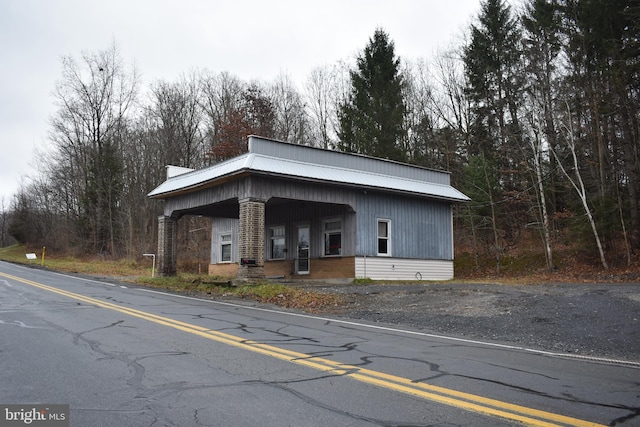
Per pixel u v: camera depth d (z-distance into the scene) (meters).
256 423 4.47
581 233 26.08
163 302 14.32
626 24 25.06
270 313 12.50
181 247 46.09
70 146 49.31
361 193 22.05
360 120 43.09
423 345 8.41
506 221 32.56
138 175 48.56
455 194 25.66
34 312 11.36
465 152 39.50
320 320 11.38
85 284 20.19
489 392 5.54
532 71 27.62
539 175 26.92
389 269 22.69
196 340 8.34
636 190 26.81
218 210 24.75
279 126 51.75
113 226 48.25
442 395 5.38
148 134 50.31
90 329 9.22
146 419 4.55
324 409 4.87
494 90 37.38
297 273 24.66
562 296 13.34
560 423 4.56
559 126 27.06
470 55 38.59
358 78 44.75
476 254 30.78
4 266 33.81
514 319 10.82
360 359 7.17
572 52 26.75
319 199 20.50
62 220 56.75
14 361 6.69
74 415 4.64
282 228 25.92
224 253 29.33
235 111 46.28
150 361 6.77
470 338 9.24
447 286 18.16
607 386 5.89
